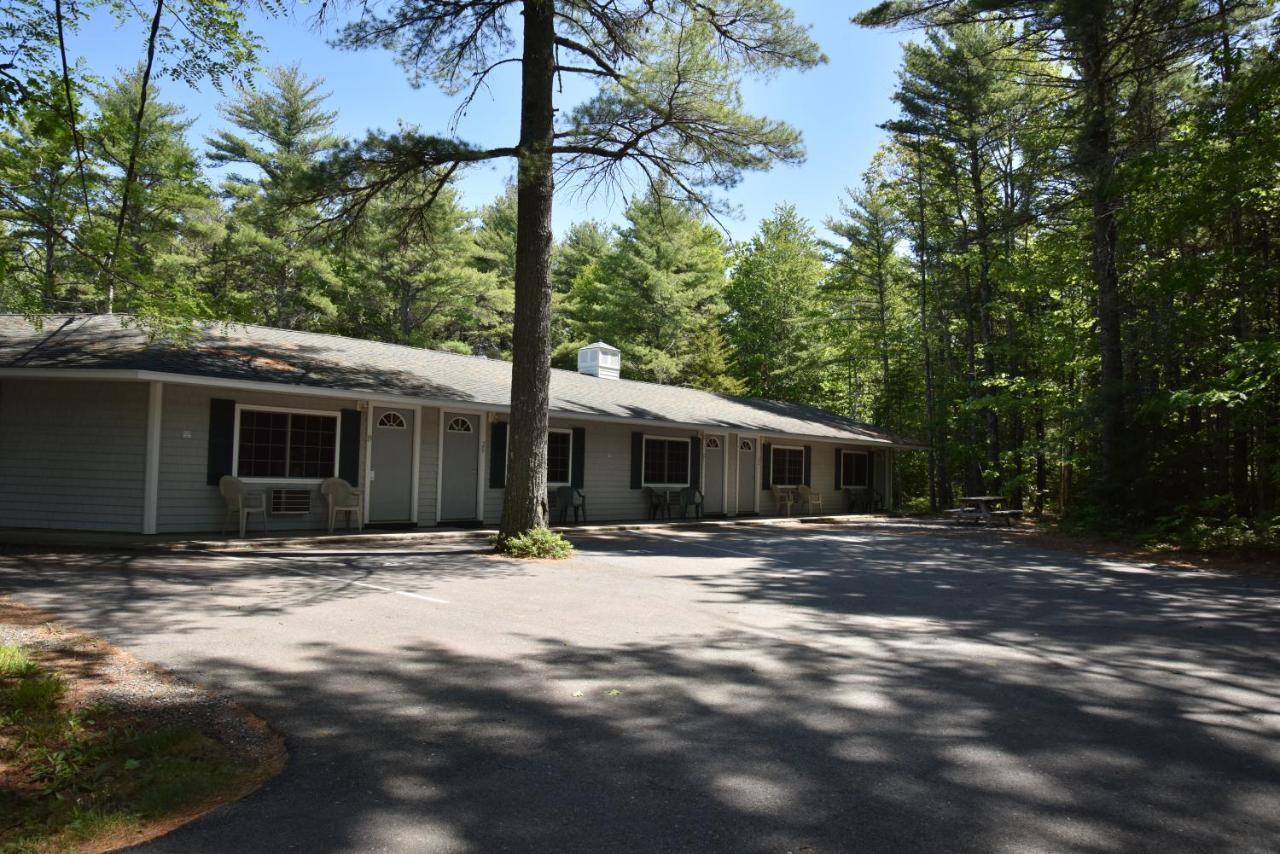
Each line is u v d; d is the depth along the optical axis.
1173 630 7.23
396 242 15.02
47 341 12.33
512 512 11.83
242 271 28.95
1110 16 13.75
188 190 14.94
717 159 12.78
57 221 7.69
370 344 17.16
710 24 12.31
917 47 22.80
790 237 40.75
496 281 32.81
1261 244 15.12
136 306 8.28
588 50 12.62
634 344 35.50
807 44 12.30
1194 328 16.45
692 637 6.60
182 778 3.52
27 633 5.84
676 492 20.20
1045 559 12.86
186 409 12.41
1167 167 13.75
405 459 15.19
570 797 3.46
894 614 7.85
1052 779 3.75
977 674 5.62
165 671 5.09
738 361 39.97
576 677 5.33
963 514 21.00
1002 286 23.62
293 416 13.62
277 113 30.44
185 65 6.46
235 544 11.52
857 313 32.28
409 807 3.33
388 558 10.86
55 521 12.14
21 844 2.95
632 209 34.34
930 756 4.02
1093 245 18.91
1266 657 6.23
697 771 3.78
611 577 9.80
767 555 12.87
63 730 3.98
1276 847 3.09
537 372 11.98
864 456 26.22
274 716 4.39
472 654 5.82
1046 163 19.02
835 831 3.18
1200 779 3.77
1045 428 24.84
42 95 6.25
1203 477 15.67
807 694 5.05
